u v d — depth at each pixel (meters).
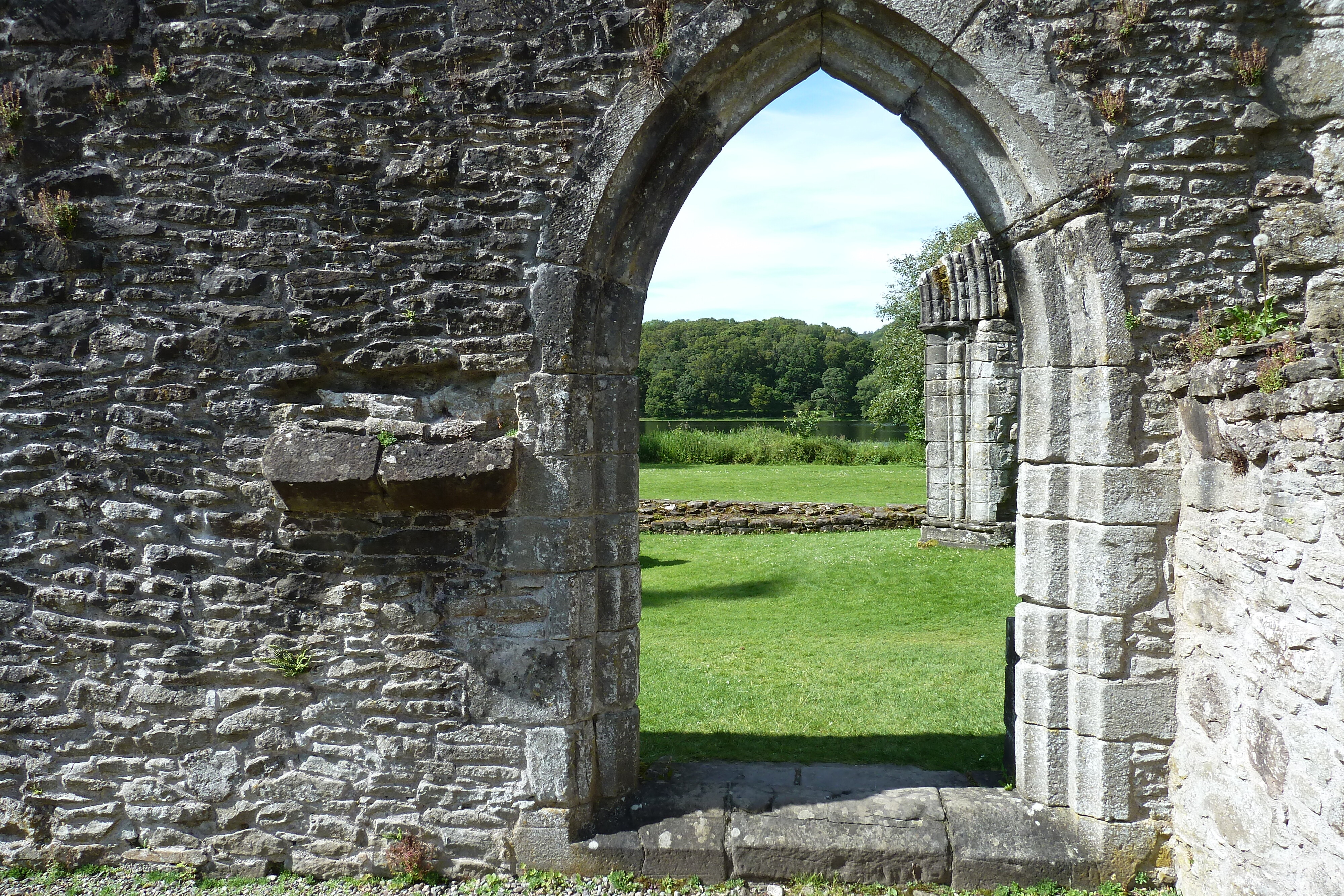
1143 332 3.65
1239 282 3.60
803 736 5.16
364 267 3.79
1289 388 2.77
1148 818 3.75
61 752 3.94
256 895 3.78
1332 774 2.58
